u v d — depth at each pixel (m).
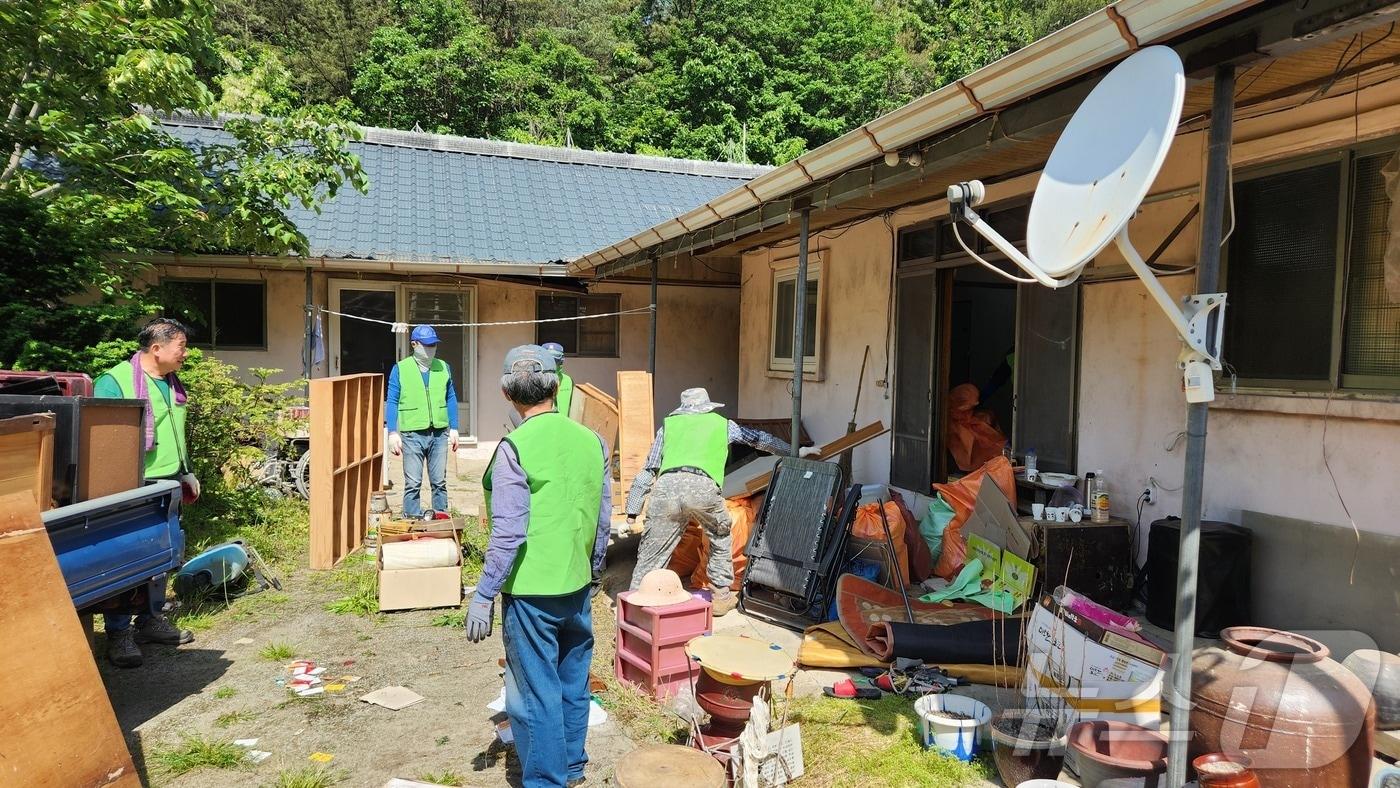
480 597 2.92
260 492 8.17
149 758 3.50
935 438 6.97
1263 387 4.50
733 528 5.96
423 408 6.77
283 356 11.15
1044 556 5.01
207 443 7.63
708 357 12.97
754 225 6.71
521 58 30.17
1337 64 3.67
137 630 4.75
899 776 3.26
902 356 7.42
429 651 4.77
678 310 12.77
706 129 26.41
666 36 32.44
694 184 15.51
